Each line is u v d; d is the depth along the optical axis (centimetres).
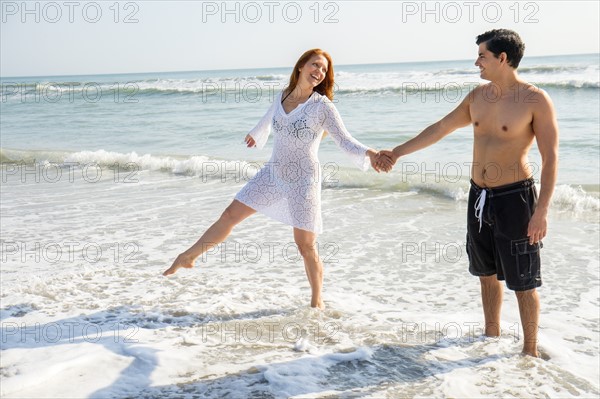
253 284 495
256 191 400
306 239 403
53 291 456
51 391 296
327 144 1292
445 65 8950
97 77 11512
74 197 888
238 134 1535
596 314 438
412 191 880
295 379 312
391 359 342
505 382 314
